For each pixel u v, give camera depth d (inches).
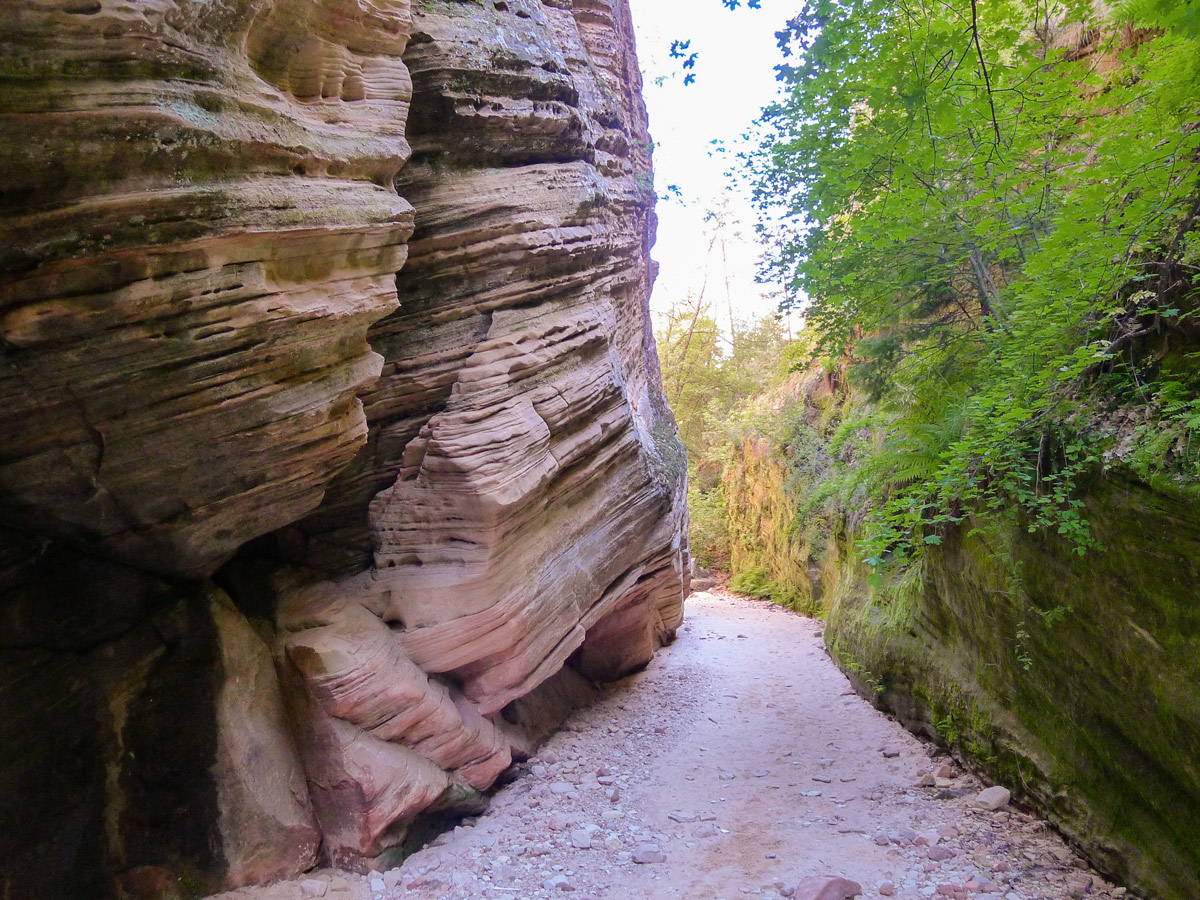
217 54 133.4
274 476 164.2
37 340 124.3
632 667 411.8
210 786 168.7
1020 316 174.7
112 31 115.6
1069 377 161.8
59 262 121.0
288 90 158.1
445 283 220.5
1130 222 147.5
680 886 177.2
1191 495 140.0
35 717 151.1
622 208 368.8
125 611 167.9
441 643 212.8
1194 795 147.2
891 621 314.7
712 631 534.6
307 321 151.0
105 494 148.1
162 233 126.2
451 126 219.6
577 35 361.4
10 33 108.7
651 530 321.7
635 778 261.9
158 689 168.6
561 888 177.9
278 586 203.5
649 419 443.5
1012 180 173.9
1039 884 167.3
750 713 342.6
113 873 153.7
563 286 251.0
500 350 221.0
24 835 145.3
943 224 220.7
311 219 147.6
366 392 208.1
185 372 138.9
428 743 207.5
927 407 245.1
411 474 216.2
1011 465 176.4
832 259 254.7
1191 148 137.4
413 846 202.5
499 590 219.5
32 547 156.0
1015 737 211.2
